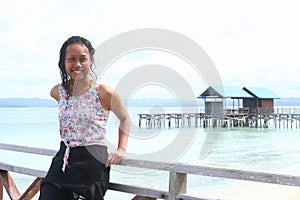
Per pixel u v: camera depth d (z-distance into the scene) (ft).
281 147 109.19
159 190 9.32
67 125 9.11
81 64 8.90
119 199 32.94
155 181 29.14
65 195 9.00
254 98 162.20
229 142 120.57
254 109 162.30
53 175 9.03
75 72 8.95
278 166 75.41
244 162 81.10
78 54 8.87
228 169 8.13
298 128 171.53
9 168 12.70
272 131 158.71
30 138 130.52
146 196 9.57
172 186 9.00
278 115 166.30
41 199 8.96
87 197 8.79
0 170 13.25
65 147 9.11
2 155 82.23
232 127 158.51
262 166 75.61
